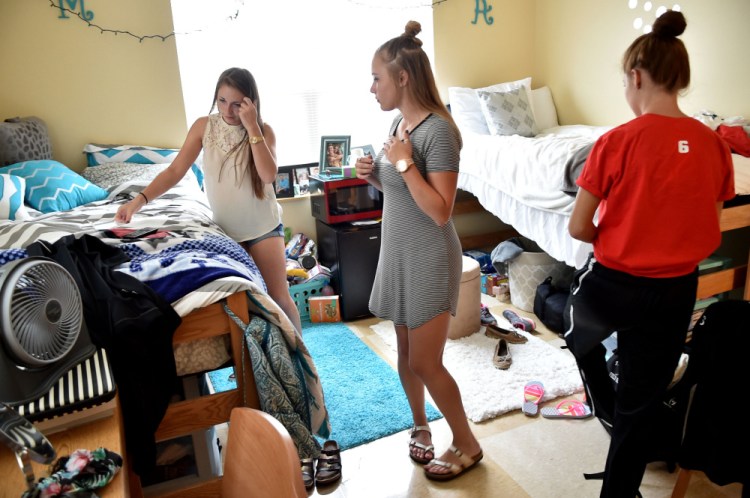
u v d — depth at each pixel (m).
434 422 2.15
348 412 2.23
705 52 3.13
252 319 1.44
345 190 3.22
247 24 3.38
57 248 1.39
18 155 2.62
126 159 3.08
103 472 0.83
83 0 2.97
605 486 1.52
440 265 1.63
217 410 1.48
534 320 3.05
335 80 3.69
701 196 1.34
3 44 2.88
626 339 1.48
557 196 2.64
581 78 3.94
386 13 3.72
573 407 2.16
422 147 1.57
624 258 1.41
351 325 3.17
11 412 0.73
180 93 3.24
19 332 0.89
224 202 2.06
